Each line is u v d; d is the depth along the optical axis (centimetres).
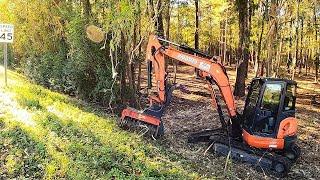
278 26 2148
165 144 1091
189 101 1812
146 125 1111
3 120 970
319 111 1959
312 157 1215
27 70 1955
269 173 1038
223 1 2431
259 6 2322
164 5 1545
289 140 1057
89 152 835
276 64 2523
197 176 856
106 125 1115
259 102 1053
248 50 2053
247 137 1068
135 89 1480
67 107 1266
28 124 974
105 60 1462
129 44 1386
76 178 705
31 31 1852
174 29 3306
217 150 1078
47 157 788
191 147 1119
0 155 776
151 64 1120
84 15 1494
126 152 896
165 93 1111
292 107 1071
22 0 1859
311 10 2889
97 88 1482
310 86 3372
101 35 1432
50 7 1728
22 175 716
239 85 2064
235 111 1116
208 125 1389
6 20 2011
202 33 3525
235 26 3412
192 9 3244
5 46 1441
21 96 1259
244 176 967
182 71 3394
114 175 752
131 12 1270
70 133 962
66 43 1689
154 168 829
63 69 1630
